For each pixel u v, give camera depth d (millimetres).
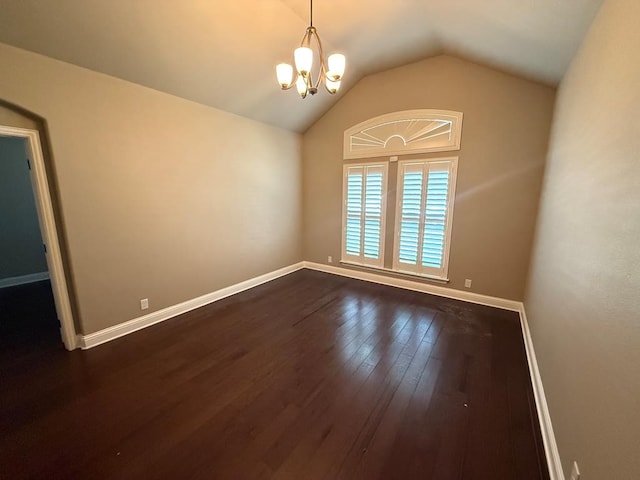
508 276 3506
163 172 3053
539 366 2119
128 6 2121
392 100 3971
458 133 3557
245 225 4117
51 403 1938
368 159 4320
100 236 2615
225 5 2400
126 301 2863
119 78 2609
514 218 3389
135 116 2764
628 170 1054
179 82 2951
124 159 2717
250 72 3215
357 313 3391
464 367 2363
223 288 3891
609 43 1398
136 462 1526
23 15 1892
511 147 3303
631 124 1067
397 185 4090
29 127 2209
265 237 4488
